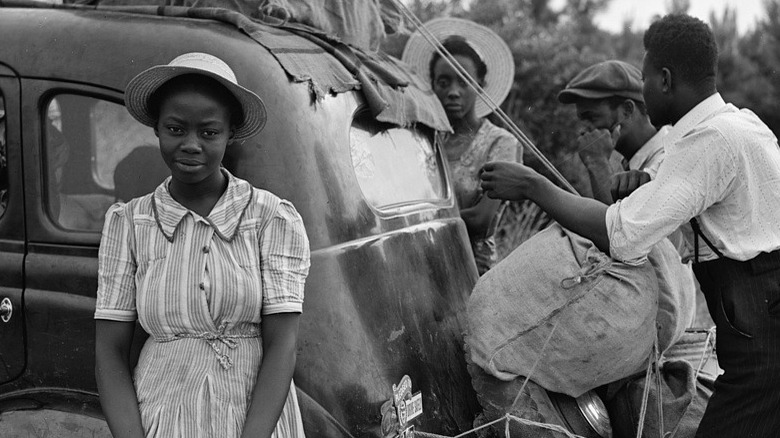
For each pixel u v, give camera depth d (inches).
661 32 119.2
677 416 122.6
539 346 115.8
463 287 139.4
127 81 110.1
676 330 123.0
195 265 87.7
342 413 103.2
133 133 113.1
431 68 185.9
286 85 108.7
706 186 108.7
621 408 125.9
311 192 107.2
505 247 218.1
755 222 110.9
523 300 116.4
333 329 104.6
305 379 102.5
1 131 115.2
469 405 126.9
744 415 110.3
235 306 88.1
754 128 112.6
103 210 114.3
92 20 115.6
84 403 109.0
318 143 110.1
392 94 134.8
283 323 90.1
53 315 110.0
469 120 183.0
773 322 109.3
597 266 113.7
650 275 116.0
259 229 90.4
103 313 89.7
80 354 108.8
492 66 194.5
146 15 117.0
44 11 119.7
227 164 106.0
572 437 116.0
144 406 88.5
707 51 116.9
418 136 149.9
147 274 88.4
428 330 121.9
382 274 115.0
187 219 89.0
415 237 128.6
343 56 123.5
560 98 162.2
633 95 154.8
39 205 112.6
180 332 88.7
